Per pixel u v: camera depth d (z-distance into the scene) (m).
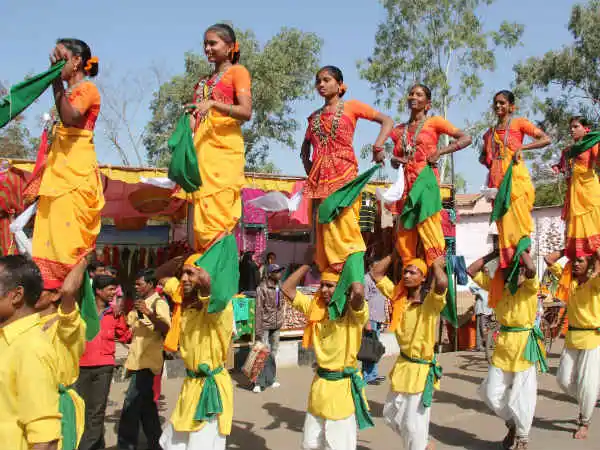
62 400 3.51
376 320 9.05
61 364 3.65
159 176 9.23
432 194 4.89
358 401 4.77
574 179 6.78
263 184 10.40
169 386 8.61
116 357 9.04
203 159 4.07
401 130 5.19
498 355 6.18
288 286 4.95
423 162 5.03
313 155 4.71
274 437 6.55
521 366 6.02
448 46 21.36
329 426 4.69
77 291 3.84
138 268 13.52
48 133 3.91
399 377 5.37
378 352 8.91
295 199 9.59
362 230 10.70
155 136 25.88
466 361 10.98
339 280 4.55
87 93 3.62
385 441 6.50
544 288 13.42
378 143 4.48
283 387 8.90
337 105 4.60
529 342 6.02
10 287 2.65
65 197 3.55
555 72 23.23
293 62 22.83
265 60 21.97
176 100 22.53
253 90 21.78
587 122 6.69
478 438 6.64
